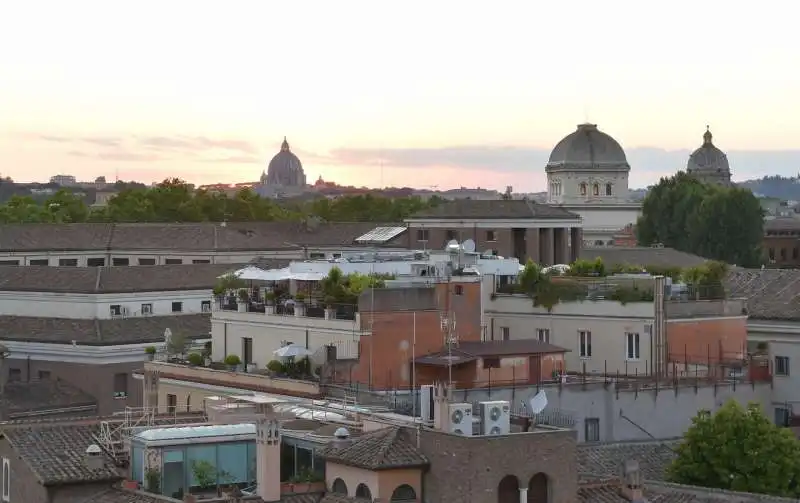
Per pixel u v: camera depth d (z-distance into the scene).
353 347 89.69
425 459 64.88
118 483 68.44
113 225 197.25
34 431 72.25
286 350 91.94
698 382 96.81
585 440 90.12
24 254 184.62
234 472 68.75
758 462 81.75
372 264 100.81
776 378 102.81
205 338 127.50
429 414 73.56
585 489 69.88
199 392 95.94
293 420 71.62
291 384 88.44
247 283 102.25
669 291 103.44
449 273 97.38
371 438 66.62
